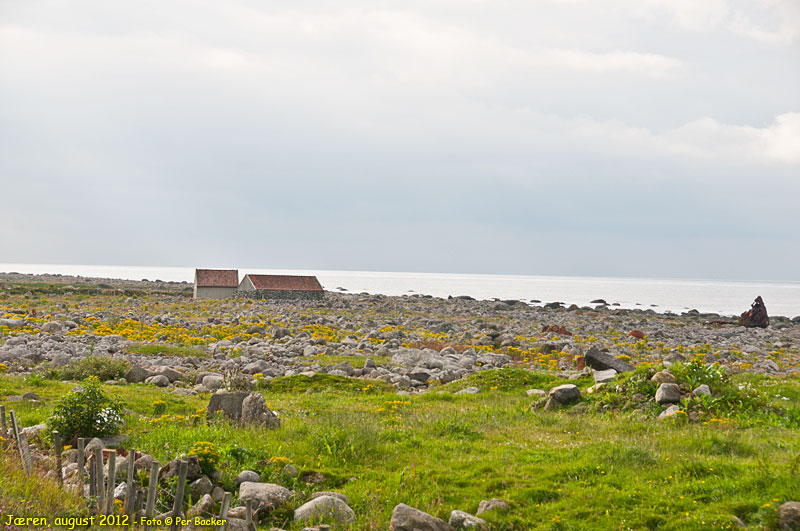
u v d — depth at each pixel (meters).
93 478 12.60
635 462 16.08
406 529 12.37
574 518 13.23
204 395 27.28
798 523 12.05
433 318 92.12
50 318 59.94
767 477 14.04
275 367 38.00
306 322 71.50
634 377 24.50
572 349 51.97
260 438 18.09
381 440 18.81
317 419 21.92
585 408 23.94
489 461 16.72
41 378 27.70
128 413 21.05
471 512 13.77
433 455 17.47
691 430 19.92
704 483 14.26
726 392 22.66
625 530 12.60
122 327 55.09
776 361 54.16
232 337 52.41
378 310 103.69
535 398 26.47
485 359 44.09
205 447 15.01
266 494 13.73
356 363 39.09
